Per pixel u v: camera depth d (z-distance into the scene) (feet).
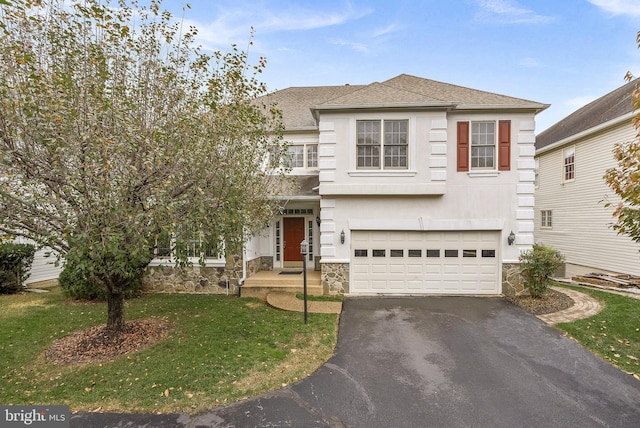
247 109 22.94
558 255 31.07
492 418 13.44
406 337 22.21
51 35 16.55
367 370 17.60
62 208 16.28
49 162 15.52
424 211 33.30
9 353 18.75
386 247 33.94
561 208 54.95
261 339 21.48
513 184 32.65
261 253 41.42
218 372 16.83
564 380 16.43
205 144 19.13
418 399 14.84
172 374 16.52
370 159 32.99
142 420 13.03
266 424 12.92
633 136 40.09
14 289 33.78
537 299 30.81
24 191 15.96
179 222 17.39
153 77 20.49
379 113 32.55
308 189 37.27
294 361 18.49
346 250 33.86
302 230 41.83
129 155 17.47
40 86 14.73
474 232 33.27
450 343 21.16
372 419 13.38
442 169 32.24
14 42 15.64
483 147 32.96
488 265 33.24
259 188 27.91
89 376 16.25
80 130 15.65
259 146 27.91
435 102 31.42
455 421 13.28
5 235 16.76
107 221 15.31
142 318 25.46
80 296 30.01
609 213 44.70
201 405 14.07
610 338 21.29
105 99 16.47
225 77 22.04
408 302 30.76
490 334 22.62
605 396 14.98
